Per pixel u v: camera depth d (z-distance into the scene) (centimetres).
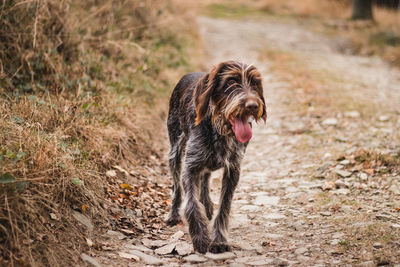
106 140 521
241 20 1953
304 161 609
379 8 2300
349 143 649
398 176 527
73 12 707
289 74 1055
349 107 813
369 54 1459
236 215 459
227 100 363
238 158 400
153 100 726
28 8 591
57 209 358
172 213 445
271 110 827
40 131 425
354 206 455
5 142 383
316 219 434
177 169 463
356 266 334
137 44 813
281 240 397
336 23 1928
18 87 534
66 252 324
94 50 704
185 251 372
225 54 1256
